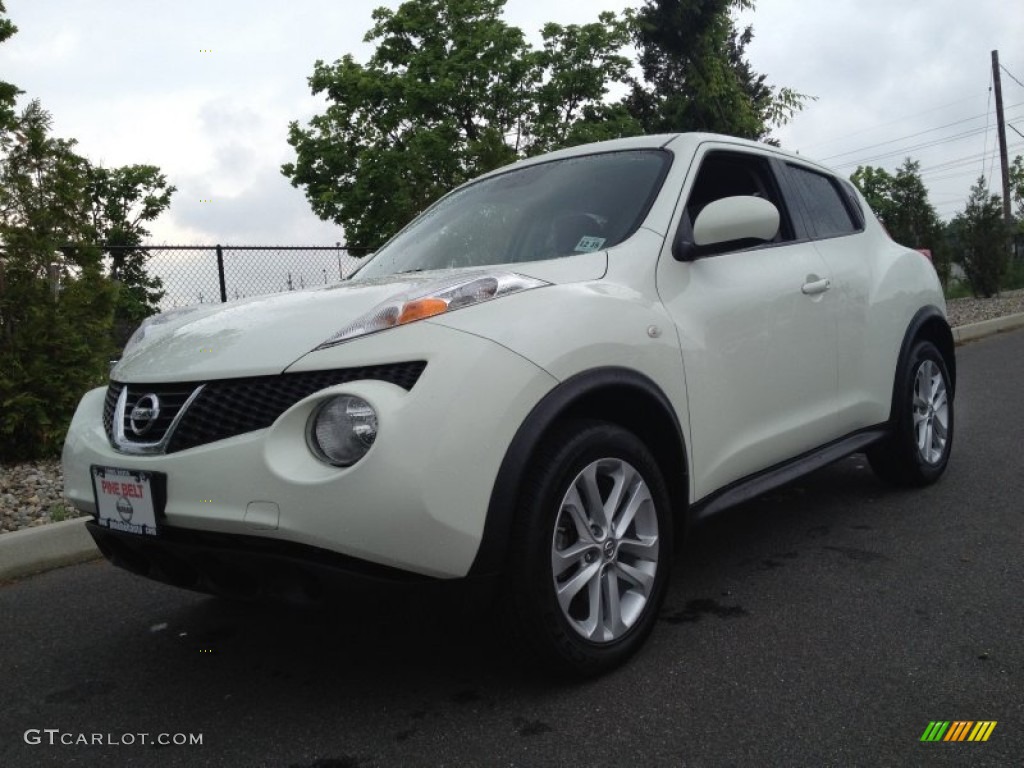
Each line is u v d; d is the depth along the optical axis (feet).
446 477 6.90
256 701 8.23
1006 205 98.84
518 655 7.75
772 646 8.68
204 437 7.48
